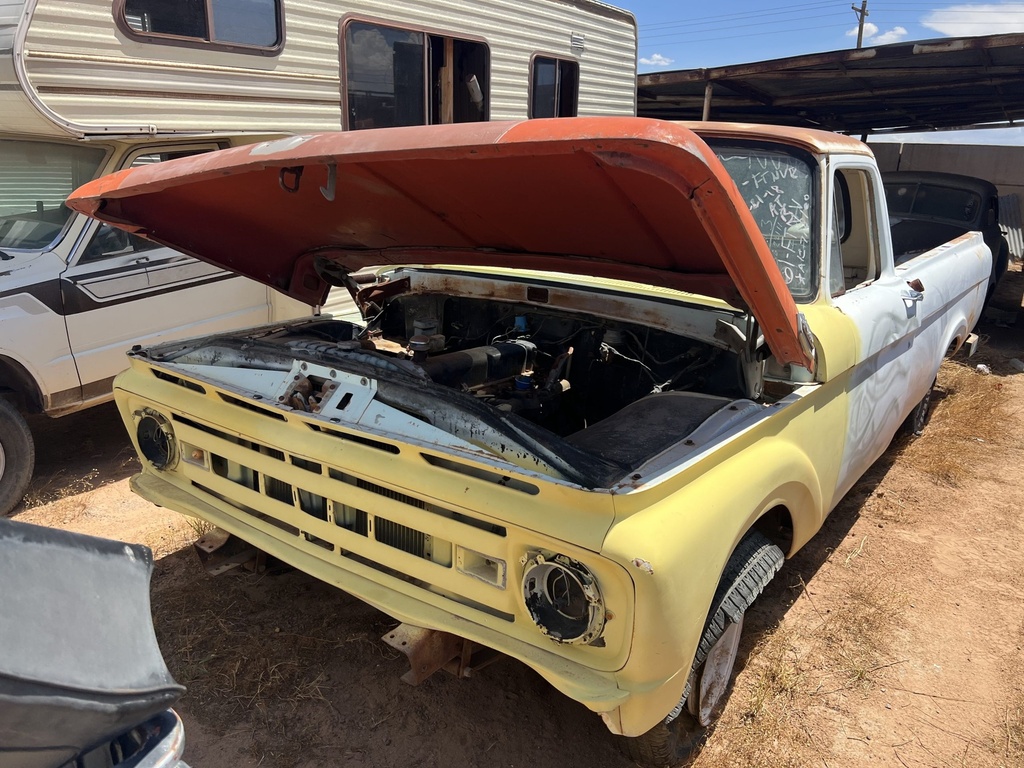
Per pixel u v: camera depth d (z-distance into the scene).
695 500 1.91
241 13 4.79
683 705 2.24
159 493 2.73
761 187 2.94
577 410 3.12
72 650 1.16
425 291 3.64
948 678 2.84
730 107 13.91
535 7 7.45
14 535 1.23
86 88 4.01
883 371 3.32
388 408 2.18
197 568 3.37
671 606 1.72
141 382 2.82
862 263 3.41
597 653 1.80
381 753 2.39
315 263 3.37
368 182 2.36
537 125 1.74
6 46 3.69
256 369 2.55
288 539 2.39
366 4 5.69
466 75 7.08
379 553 2.16
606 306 3.00
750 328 2.53
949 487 4.50
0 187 4.33
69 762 1.16
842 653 2.95
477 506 1.87
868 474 4.64
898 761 2.43
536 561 1.79
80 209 2.67
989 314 8.78
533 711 2.60
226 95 4.78
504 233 2.68
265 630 2.96
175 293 4.60
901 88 10.52
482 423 2.02
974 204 7.84
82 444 4.89
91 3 3.96
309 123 5.42
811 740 2.50
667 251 2.38
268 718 2.52
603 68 8.77
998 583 3.49
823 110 13.42
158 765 1.20
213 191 2.58
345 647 2.88
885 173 8.47
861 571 3.55
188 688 2.63
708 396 2.48
